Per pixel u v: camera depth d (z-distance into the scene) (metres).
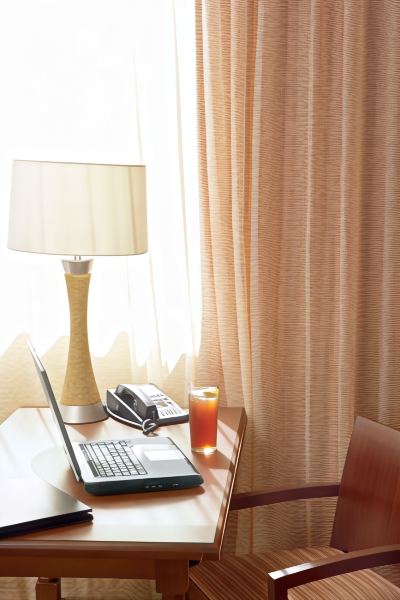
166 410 2.40
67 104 2.69
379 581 2.12
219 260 2.64
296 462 2.69
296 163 2.59
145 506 1.76
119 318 2.77
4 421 2.58
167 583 1.63
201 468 2.00
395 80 2.58
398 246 2.65
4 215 2.72
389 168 2.63
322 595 2.02
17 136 2.70
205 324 2.67
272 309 2.65
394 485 2.12
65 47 2.67
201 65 2.57
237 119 2.58
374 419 2.74
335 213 2.61
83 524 1.66
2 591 2.73
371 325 2.70
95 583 2.76
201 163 2.60
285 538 2.69
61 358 2.80
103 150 2.70
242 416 2.53
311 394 2.65
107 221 2.24
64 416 2.37
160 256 2.69
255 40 2.58
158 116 2.63
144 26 2.59
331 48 2.56
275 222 2.62
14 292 2.76
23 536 1.61
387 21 2.57
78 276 2.36
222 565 2.18
